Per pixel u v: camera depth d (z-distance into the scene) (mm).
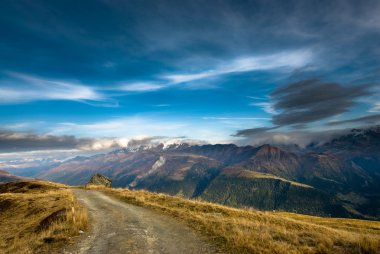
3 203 43438
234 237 17484
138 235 19266
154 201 38281
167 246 16484
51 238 18453
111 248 16250
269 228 21078
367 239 15805
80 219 22719
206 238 18141
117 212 29875
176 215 27281
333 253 14508
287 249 15305
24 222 29312
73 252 15688
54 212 27578
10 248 18344
